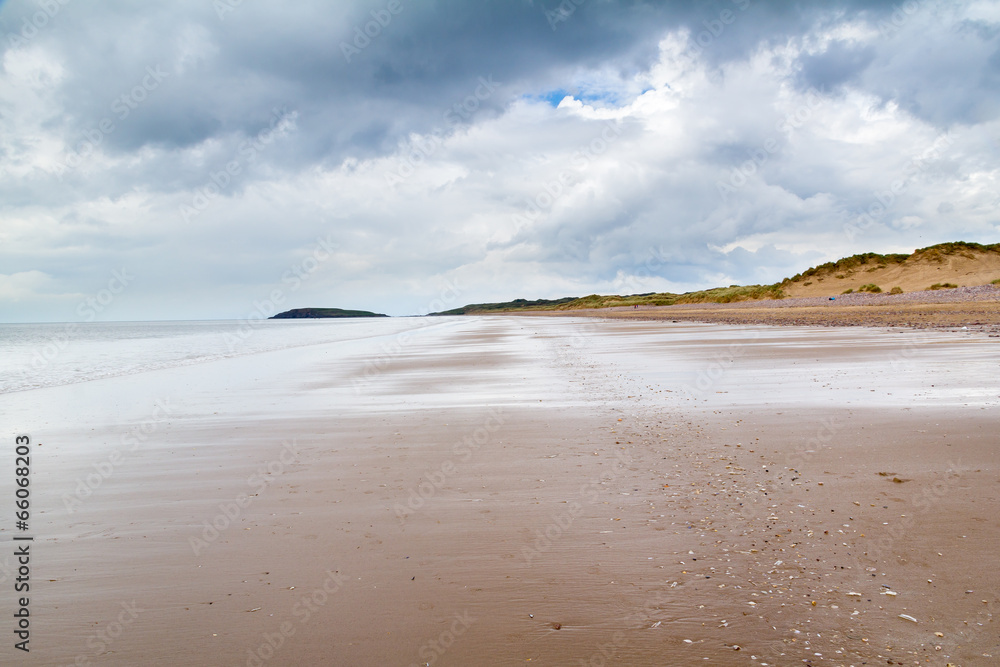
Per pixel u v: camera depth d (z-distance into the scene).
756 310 61.94
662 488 5.98
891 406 9.47
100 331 89.38
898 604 3.65
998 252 72.50
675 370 15.46
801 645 3.29
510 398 12.10
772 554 4.39
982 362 13.86
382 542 4.87
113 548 4.92
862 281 77.94
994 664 3.06
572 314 108.19
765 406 10.05
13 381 19.00
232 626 3.67
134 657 3.38
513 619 3.65
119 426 10.49
